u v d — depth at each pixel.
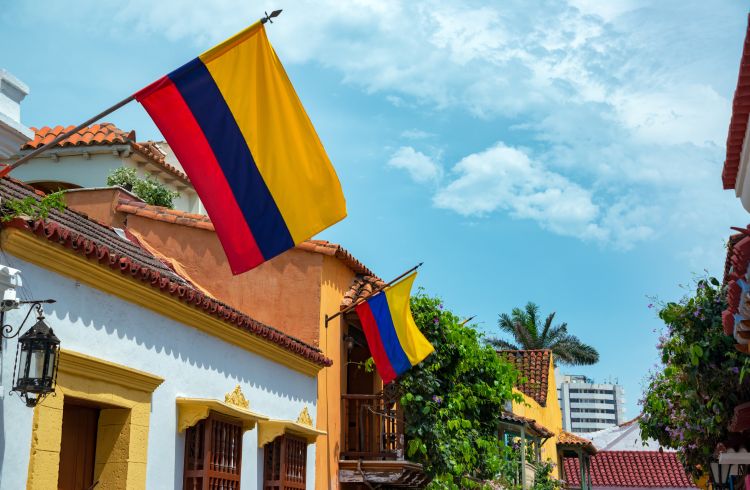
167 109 7.92
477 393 17.56
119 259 8.80
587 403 176.38
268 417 11.91
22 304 7.54
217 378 10.97
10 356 7.38
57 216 9.97
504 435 24.28
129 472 8.99
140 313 9.46
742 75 6.84
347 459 15.32
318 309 14.78
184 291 9.96
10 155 7.77
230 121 8.12
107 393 8.73
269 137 8.27
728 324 9.46
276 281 15.05
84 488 8.92
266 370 12.39
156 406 9.64
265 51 8.24
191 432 10.23
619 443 38.50
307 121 8.44
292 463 12.59
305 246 15.01
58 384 8.02
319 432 13.20
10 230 7.51
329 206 8.46
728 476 15.42
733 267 8.15
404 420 15.73
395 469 14.88
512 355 33.94
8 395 7.32
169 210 15.97
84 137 19.98
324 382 14.69
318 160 8.46
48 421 7.79
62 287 8.21
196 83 8.01
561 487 30.00
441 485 16.78
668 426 17.30
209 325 10.76
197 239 15.53
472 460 17.31
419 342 14.53
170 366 9.96
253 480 11.59
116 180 18.53
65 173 19.81
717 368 12.81
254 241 8.16
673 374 14.46
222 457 10.58
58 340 7.18
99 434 9.13
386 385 15.65
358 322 16.38
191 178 8.01
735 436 13.88
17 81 7.84
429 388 15.81
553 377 34.34
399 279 14.54
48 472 7.73
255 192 8.20
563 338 57.34
